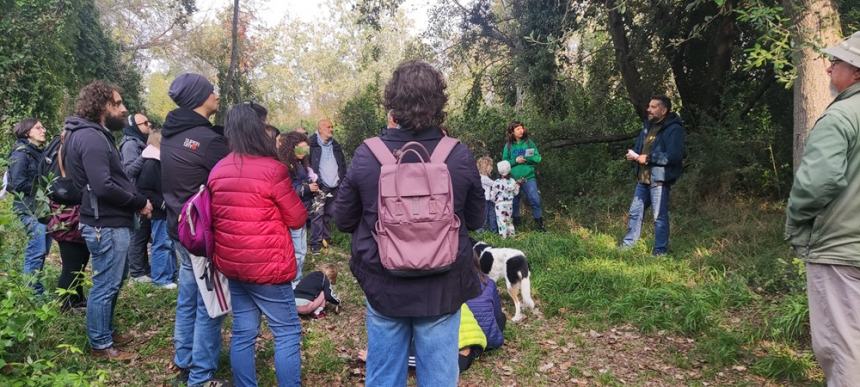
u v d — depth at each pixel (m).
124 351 3.84
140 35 28.16
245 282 2.92
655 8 9.30
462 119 11.35
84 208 3.46
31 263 4.47
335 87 48.06
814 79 4.22
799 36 4.17
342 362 3.96
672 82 11.03
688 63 10.20
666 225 6.59
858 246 2.62
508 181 7.91
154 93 34.72
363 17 12.48
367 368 2.48
